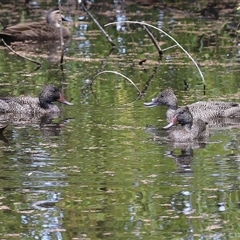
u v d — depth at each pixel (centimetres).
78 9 3522
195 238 1055
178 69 2344
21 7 3653
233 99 1972
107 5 3662
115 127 1714
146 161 1438
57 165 1403
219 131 1714
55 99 1939
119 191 1248
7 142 1594
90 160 1439
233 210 1159
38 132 1689
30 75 2286
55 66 2422
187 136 1614
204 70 2316
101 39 2906
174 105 1867
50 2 3788
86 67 2400
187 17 3303
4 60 2542
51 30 2972
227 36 2873
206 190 1251
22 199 1211
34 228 1092
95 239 1052
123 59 2519
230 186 1270
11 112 1922
